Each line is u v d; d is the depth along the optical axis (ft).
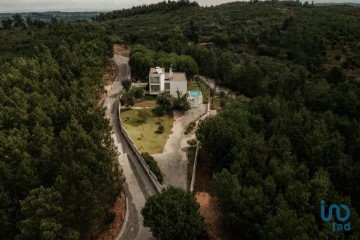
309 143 166.20
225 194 126.11
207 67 404.57
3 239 107.86
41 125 161.79
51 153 129.08
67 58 271.28
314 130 178.09
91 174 122.01
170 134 215.72
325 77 343.87
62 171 116.98
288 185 126.72
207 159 187.01
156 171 160.76
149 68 327.88
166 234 106.93
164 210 110.11
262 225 115.03
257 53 482.28
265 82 318.86
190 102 264.72
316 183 125.59
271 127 190.19
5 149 127.85
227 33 562.25
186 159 183.11
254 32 550.77
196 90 308.60
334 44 421.18
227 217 126.11
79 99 197.26
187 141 202.80
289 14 648.79
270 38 502.79
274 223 106.01
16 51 420.36
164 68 317.22
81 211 118.01
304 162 158.20
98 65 295.28
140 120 235.61
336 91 256.52
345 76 345.92
